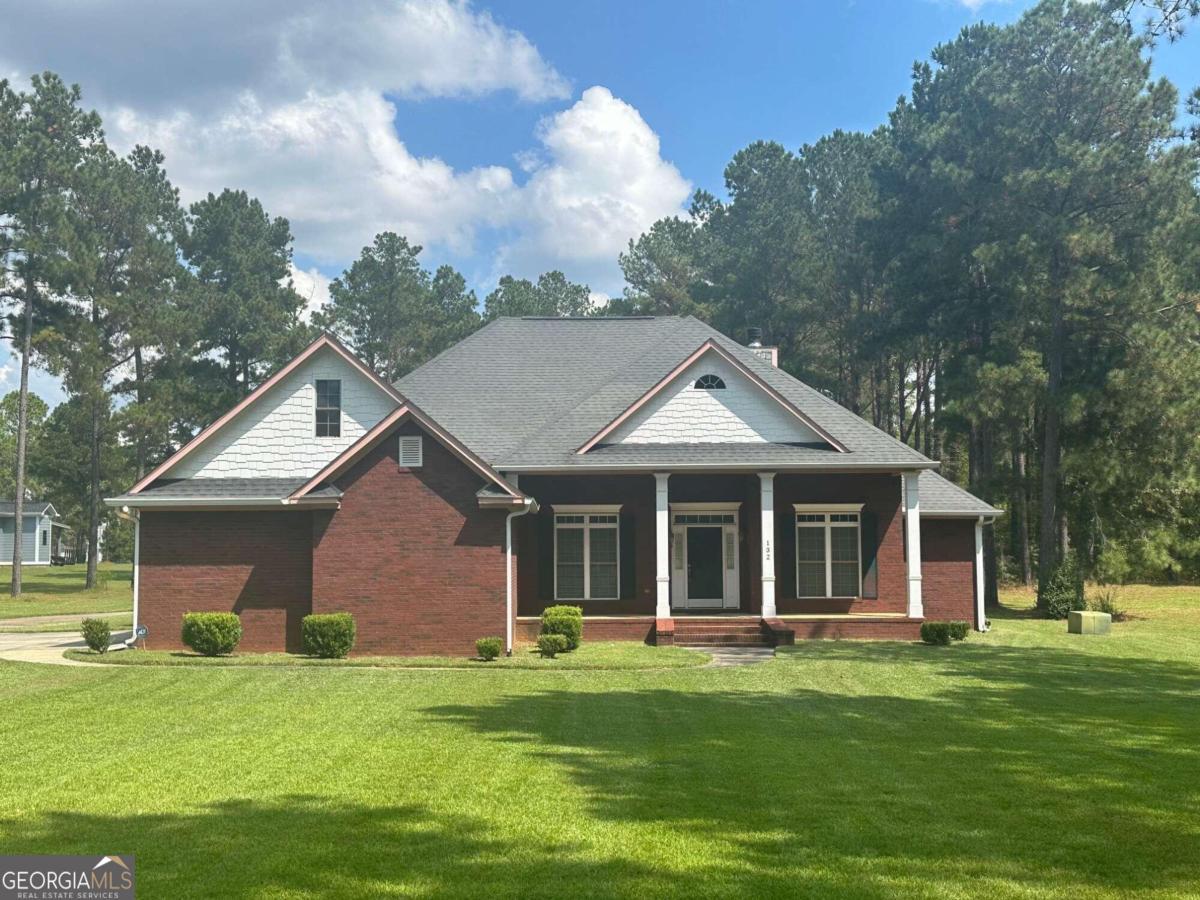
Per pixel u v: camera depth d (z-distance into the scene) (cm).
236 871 751
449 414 2862
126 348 5197
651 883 729
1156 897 712
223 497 2244
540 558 2686
